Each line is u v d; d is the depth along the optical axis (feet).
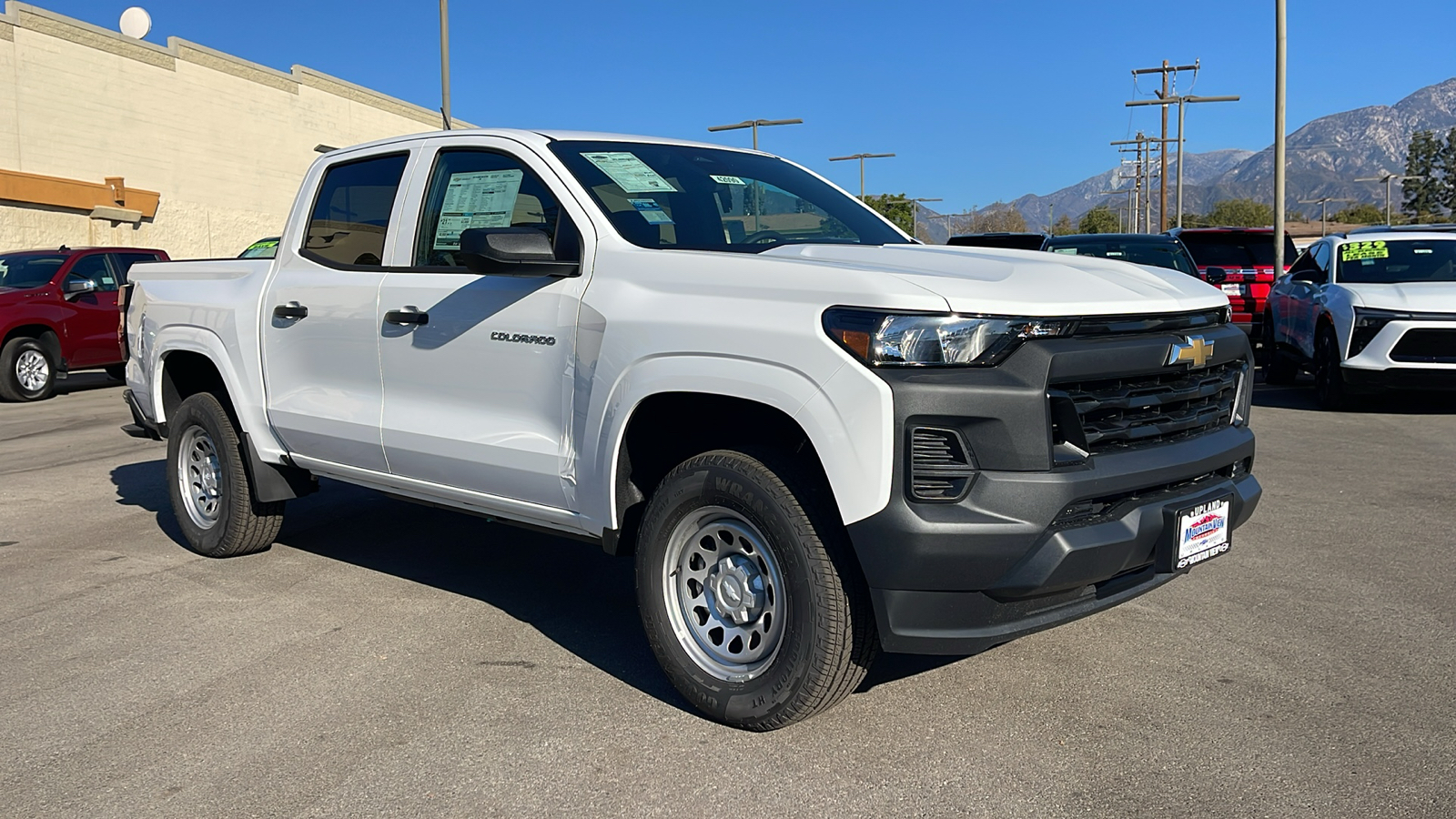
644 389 11.48
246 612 15.48
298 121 107.34
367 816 9.72
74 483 25.30
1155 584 11.35
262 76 102.53
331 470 16.20
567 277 12.64
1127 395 10.78
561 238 13.00
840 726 11.39
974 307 10.02
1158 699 11.94
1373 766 10.28
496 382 13.33
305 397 16.10
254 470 17.21
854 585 10.61
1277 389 40.29
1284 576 16.42
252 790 10.25
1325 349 34.45
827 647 10.57
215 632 14.65
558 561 17.98
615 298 12.00
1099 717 11.50
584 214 12.82
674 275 11.66
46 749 11.19
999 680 12.57
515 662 13.37
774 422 11.59
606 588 16.46
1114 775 10.20
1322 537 18.65
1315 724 11.22
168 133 92.22
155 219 90.43
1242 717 11.44
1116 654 13.30
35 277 45.62
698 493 11.35
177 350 18.43
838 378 10.07
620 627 14.66
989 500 9.86
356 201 15.85
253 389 16.94
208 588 16.66
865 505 9.98
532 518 13.52
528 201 13.53
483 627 14.67
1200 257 51.96
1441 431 29.86
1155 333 11.12
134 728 11.65
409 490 15.14
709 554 11.69
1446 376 31.48
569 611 15.37
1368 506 20.92
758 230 13.97
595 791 10.11
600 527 12.49
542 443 12.87
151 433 20.01
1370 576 16.37
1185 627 14.23
